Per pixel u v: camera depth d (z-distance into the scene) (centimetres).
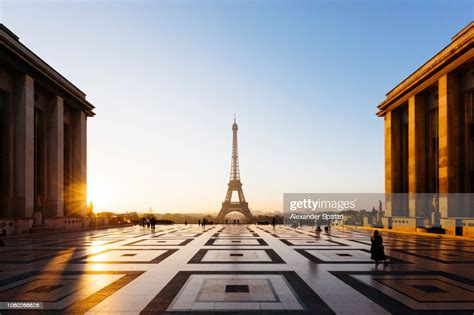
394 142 7206
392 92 7112
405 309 1052
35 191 6019
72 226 6238
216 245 2898
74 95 6900
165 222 9981
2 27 4847
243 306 1078
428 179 6012
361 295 1209
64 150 7300
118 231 5503
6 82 5147
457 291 1266
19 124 5272
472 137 4944
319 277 1510
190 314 1005
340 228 6762
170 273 1600
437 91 5812
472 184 4903
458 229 4128
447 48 5125
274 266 1791
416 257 2152
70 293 1238
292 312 1024
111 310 1041
